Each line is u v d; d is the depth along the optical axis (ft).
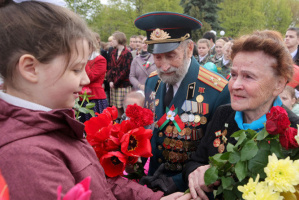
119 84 17.44
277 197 2.89
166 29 5.75
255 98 3.80
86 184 1.74
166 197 4.25
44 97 2.68
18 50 2.50
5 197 1.62
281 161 2.95
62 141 2.81
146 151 4.40
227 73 14.88
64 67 2.63
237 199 3.56
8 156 2.30
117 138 4.43
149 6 82.74
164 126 5.93
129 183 4.19
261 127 3.96
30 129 2.54
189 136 5.73
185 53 5.85
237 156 3.38
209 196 4.58
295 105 8.14
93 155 3.28
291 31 13.94
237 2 101.86
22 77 2.60
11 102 2.65
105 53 20.90
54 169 2.42
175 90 6.15
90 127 4.49
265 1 116.16
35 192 2.22
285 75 3.73
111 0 86.07
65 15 2.70
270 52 3.63
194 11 79.51
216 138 4.74
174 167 5.75
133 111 4.60
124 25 84.89
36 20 2.53
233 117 4.57
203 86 5.91
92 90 12.84
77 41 2.69
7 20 2.52
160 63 5.86
